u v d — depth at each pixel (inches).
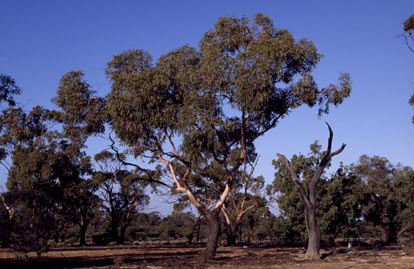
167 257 1087.6
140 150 1021.8
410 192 1779.0
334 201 1430.9
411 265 775.1
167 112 927.7
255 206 2116.1
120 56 1002.7
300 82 955.3
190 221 2578.7
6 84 963.3
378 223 1841.8
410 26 1168.2
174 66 1003.9
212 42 999.6
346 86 981.8
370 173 2340.1
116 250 1563.7
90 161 2301.9
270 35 992.2
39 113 2014.0
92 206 2448.3
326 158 1023.6
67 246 2169.0
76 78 1034.1
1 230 834.2
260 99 896.9
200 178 1920.5
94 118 1034.1
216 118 912.3
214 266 816.9
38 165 1867.6
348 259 927.0
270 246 1784.0
